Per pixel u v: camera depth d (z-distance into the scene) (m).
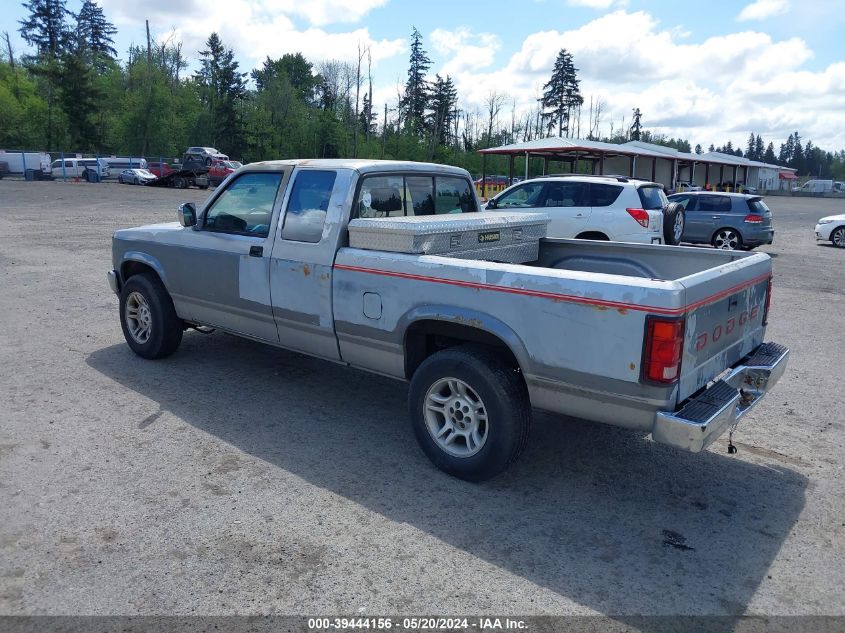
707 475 4.48
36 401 5.41
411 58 92.69
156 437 4.80
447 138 93.25
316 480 4.24
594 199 11.52
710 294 3.73
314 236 4.91
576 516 3.91
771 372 4.24
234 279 5.50
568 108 98.56
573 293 3.65
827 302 10.58
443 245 4.65
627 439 5.06
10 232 17.02
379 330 4.56
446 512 3.90
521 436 4.07
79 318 8.20
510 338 3.90
